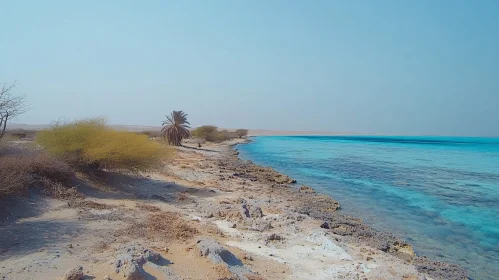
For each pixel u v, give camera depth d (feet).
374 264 27.02
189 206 40.34
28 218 29.07
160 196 43.21
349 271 24.58
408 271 25.55
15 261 20.08
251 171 89.45
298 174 93.97
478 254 34.17
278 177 80.89
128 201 38.88
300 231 33.83
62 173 39.99
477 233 41.19
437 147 275.80
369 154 178.50
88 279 17.25
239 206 39.78
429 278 26.53
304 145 267.80
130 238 25.67
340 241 32.94
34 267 19.21
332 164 122.62
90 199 37.42
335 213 48.19
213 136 246.88
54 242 23.71
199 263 21.15
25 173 34.81
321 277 23.20
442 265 30.27
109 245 23.75
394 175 95.25
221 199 45.75
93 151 43.45
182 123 163.32
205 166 86.58
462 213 51.57
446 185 79.41
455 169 114.21
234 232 31.58
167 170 66.74
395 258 29.66
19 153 41.04
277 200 51.98
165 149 53.83
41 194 34.76
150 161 49.01
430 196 65.21
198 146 178.70
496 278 28.58
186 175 65.77
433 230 42.19
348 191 68.49
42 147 46.14
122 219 30.78
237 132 384.27
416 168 115.14
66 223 28.30
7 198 30.96
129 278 17.01
